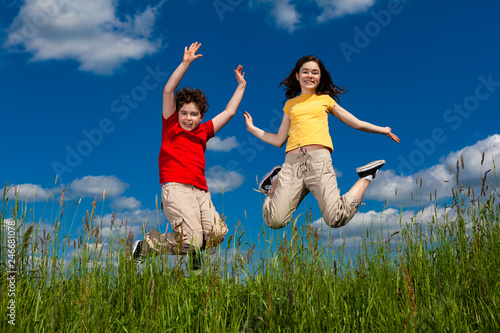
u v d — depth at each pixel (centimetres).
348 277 274
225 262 251
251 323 228
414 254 300
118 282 265
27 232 233
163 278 249
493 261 274
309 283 232
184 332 224
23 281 244
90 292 236
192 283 265
